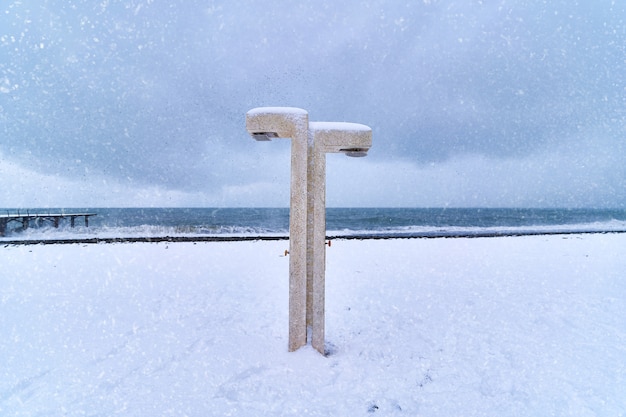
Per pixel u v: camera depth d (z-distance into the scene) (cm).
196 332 446
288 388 309
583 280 726
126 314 522
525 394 299
